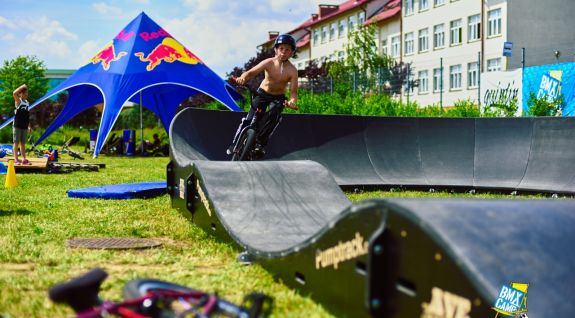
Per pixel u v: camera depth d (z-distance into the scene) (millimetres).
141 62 17750
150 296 2396
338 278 2979
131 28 18844
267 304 3229
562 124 10906
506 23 33656
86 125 46000
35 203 7926
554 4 34125
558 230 2543
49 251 4832
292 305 3271
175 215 6840
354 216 2826
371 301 2572
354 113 21688
